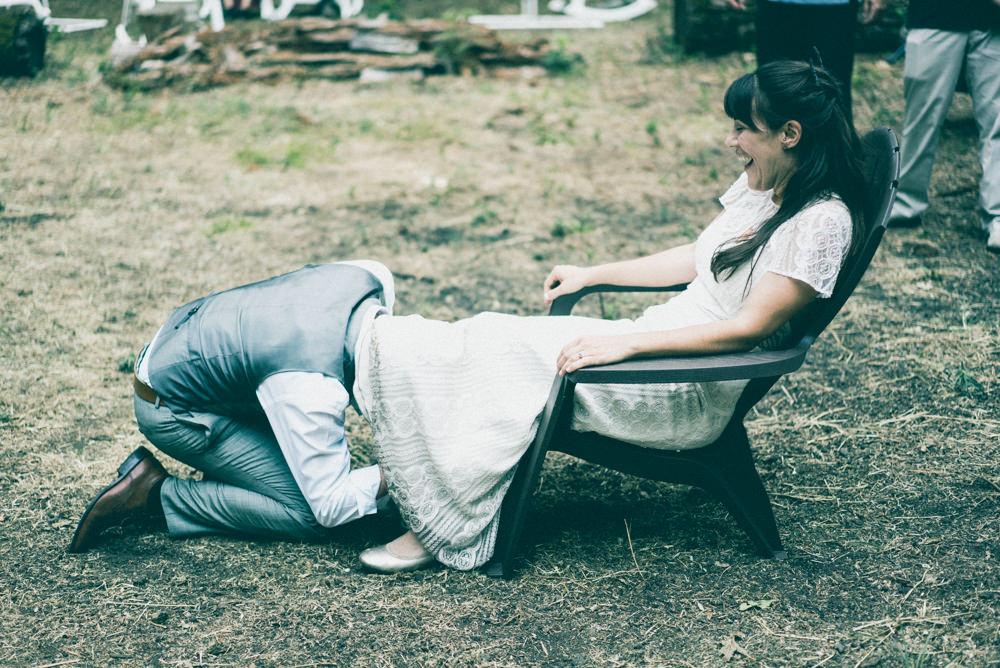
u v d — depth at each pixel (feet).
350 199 19.63
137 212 18.84
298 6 35.22
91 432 11.53
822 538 9.38
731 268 8.40
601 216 18.53
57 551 9.40
